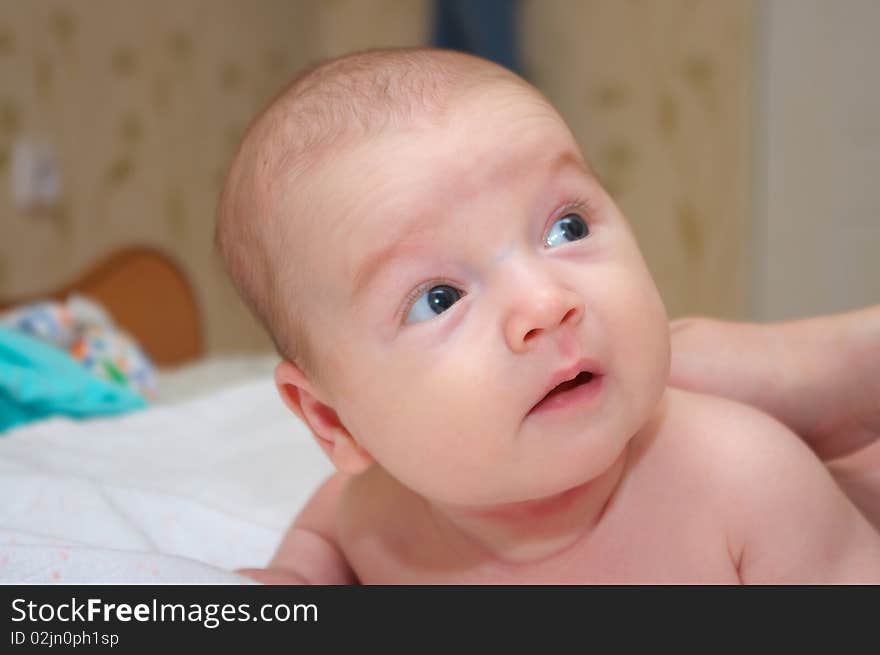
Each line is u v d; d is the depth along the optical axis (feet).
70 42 8.00
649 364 1.91
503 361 1.84
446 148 1.91
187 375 6.76
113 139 8.38
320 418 2.27
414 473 2.00
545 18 9.62
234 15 9.65
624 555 2.14
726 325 2.66
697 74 8.93
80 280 7.33
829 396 2.50
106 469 3.66
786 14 8.51
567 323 1.84
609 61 9.37
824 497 2.05
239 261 2.30
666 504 2.11
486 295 1.89
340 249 1.97
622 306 1.90
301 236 2.05
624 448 2.12
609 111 9.41
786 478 2.05
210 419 4.70
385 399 1.98
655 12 9.09
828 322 2.58
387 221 1.91
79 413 4.85
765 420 2.17
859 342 2.48
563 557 2.19
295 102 2.20
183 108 9.10
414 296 1.94
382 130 1.99
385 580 2.48
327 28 10.66
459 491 1.96
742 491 2.05
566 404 1.87
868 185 8.43
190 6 9.16
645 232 9.34
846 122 8.44
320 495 2.79
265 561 2.83
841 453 2.60
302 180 2.05
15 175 7.53
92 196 8.18
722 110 8.83
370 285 1.95
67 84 7.97
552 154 1.96
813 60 8.47
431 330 1.91
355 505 2.56
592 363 1.85
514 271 1.87
